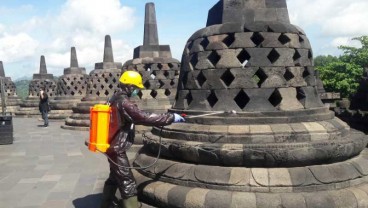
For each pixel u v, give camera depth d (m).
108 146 4.83
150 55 13.03
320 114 5.41
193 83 5.75
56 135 16.36
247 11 5.65
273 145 4.73
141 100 12.45
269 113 5.15
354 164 5.08
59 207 6.27
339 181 4.77
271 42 5.36
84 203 6.48
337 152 4.85
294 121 5.15
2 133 13.54
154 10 13.33
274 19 5.71
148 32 13.18
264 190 4.63
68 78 24.73
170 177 5.20
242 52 5.55
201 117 5.37
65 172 8.94
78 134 16.70
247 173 4.75
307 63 5.71
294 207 4.42
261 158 4.72
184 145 5.16
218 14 5.91
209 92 5.51
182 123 5.68
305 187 4.64
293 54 5.48
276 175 4.68
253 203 4.48
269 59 5.61
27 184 7.81
